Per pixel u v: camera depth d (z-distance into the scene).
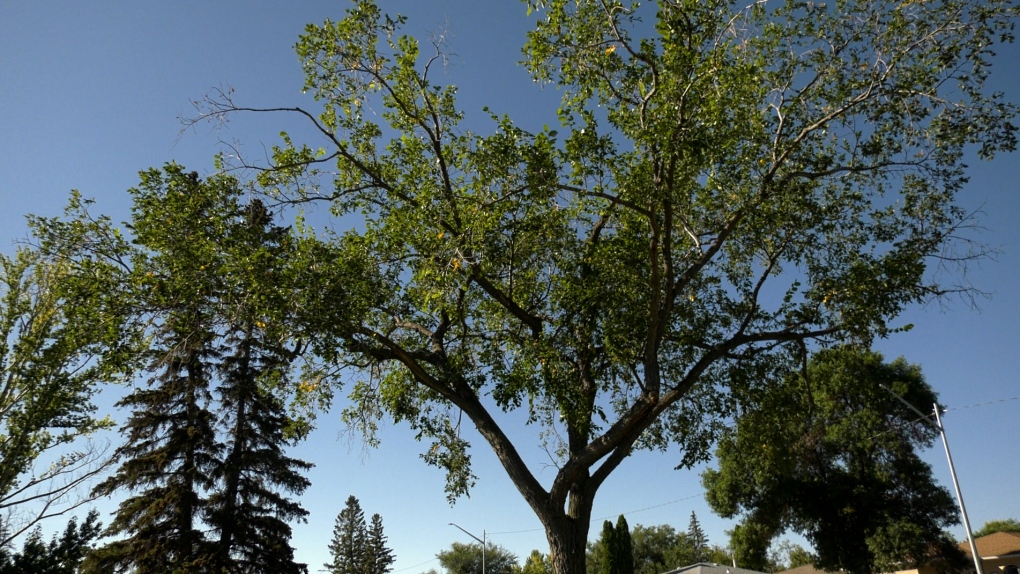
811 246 12.14
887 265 10.99
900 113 10.40
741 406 12.98
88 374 18.20
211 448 24.55
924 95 9.92
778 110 10.79
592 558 69.94
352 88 11.20
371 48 10.93
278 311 9.66
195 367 24.72
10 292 18.09
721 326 12.99
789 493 32.09
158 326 10.62
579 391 10.52
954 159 10.54
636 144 9.44
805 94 10.80
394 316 11.84
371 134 11.64
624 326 11.58
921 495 31.33
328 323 10.02
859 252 11.85
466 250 10.14
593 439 10.62
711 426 13.26
